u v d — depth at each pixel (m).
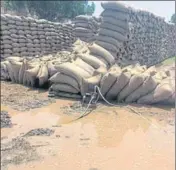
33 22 7.50
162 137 2.90
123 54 6.29
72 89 4.51
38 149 2.64
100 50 5.19
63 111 3.91
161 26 8.34
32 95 4.81
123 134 3.02
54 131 3.13
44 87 5.33
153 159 2.37
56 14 16.75
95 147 2.67
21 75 5.61
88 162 2.36
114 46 5.84
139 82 4.13
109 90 4.27
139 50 7.20
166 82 4.14
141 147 2.65
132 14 6.50
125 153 2.52
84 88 4.34
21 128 3.26
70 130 3.17
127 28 6.04
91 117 3.63
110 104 4.13
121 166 2.26
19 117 3.67
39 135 3.01
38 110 3.98
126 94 4.21
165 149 2.58
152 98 4.08
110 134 3.02
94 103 4.06
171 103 4.09
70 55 5.70
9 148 2.65
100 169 2.23
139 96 4.18
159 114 3.69
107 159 2.40
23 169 2.25
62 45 8.65
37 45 7.64
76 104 4.16
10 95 4.79
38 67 5.43
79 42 6.87
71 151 2.58
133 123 3.37
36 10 15.99
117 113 3.77
